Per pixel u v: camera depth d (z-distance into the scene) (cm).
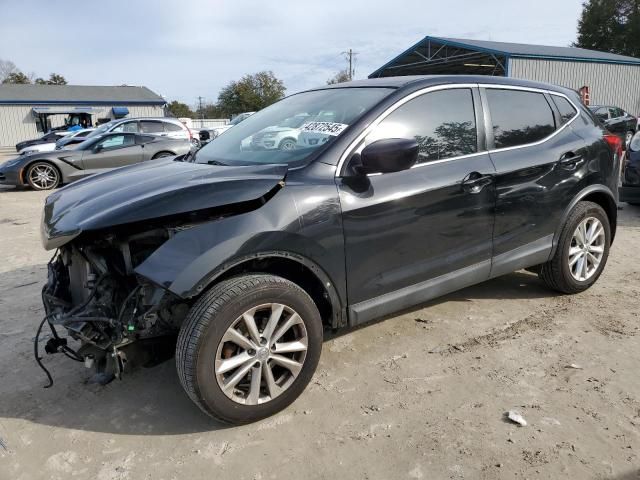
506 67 2419
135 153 1263
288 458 246
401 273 317
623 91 2756
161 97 4788
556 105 411
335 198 284
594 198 435
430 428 264
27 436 267
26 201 1034
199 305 251
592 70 2631
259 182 269
